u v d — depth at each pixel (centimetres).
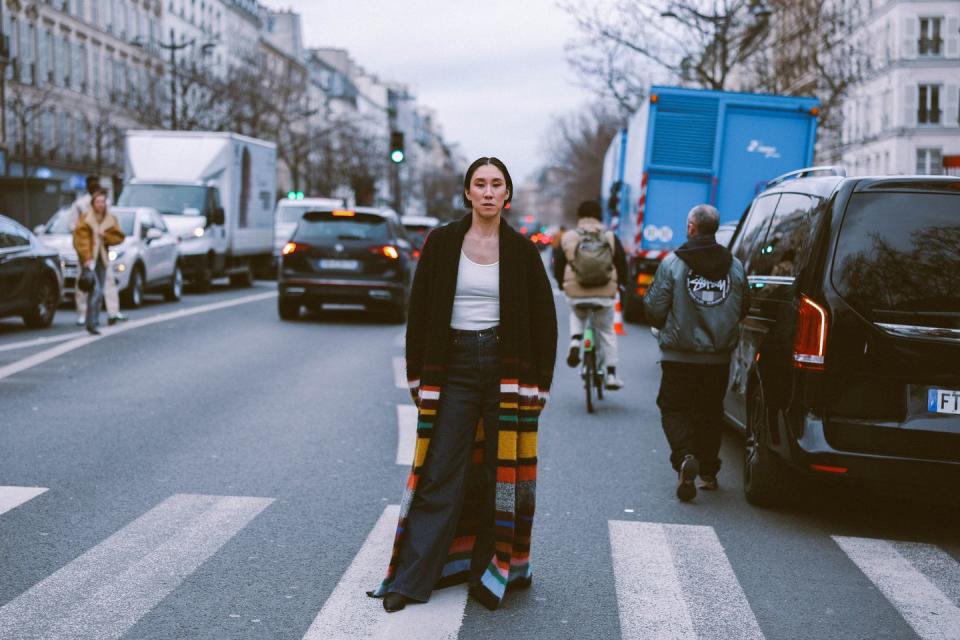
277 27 11275
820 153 4547
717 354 727
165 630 462
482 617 489
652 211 1964
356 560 566
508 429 500
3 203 3806
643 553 599
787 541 634
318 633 461
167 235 2352
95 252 1612
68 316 1967
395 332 1827
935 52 5362
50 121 5600
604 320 1096
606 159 3425
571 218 10612
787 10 3488
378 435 909
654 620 492
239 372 1268
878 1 5544
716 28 3253
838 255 638
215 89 6212
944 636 485
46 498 683
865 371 625
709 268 717
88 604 493
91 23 6122
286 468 782
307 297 1953
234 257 2845
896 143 5403
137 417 967
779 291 697
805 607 518
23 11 5269
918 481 617
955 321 620
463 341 500
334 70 12938
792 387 647
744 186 1950
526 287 503
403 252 2048
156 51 7181
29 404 1023
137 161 2712
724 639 471
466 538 517
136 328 1727
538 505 704
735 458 876
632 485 766
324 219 1989
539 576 553
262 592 513
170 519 639
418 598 491
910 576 573
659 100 1931
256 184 3003
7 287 1612
